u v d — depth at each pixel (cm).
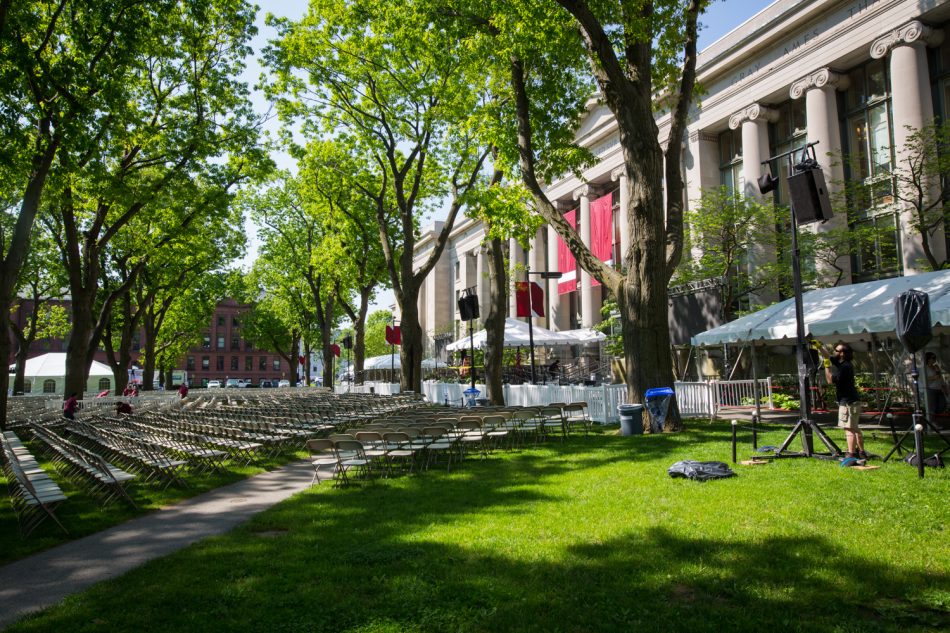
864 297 1344
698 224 2556
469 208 1881
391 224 3450
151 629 413
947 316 1098
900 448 1016
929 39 2283
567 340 3031
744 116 2964
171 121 2067
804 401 963
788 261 2488
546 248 5012
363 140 2503
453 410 1527
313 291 4341
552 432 1537
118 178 1886
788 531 566
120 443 1097
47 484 807
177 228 2359
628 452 1109
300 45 2166
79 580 531
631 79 1441
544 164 1712
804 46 2678
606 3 1362
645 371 1398
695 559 507
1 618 447
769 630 381
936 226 2070
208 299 4344
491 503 750
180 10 1986
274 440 1304
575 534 592
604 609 418
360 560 542
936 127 1959
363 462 1044
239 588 483
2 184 1702
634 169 1405
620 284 1444
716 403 1656
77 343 2150
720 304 2472
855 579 450
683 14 1474
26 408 2602
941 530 553
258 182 2347
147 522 741
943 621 380
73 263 2148
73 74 1585
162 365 5388
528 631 390
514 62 1608
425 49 2048
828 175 2522
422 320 7431
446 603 439
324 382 4297
